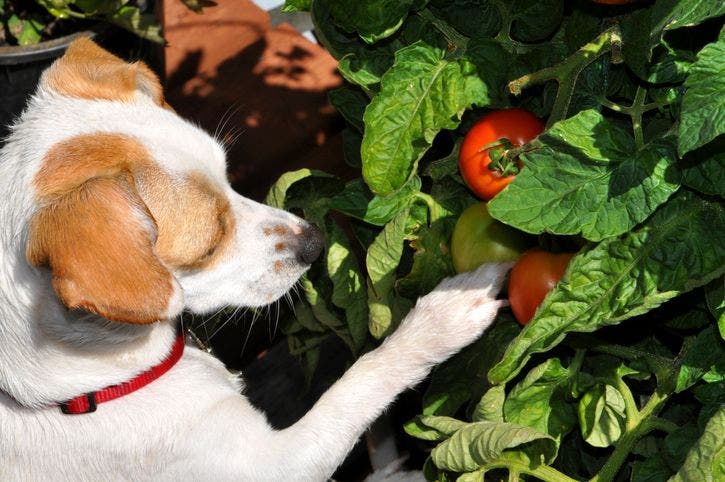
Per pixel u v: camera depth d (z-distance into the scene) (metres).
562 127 1.11
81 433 1.31
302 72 1.94
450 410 1.33
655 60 1.12
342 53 1.30
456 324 1.32
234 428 1.35
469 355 1.35
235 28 2.00
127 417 1.32
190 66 1.96
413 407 1.57
